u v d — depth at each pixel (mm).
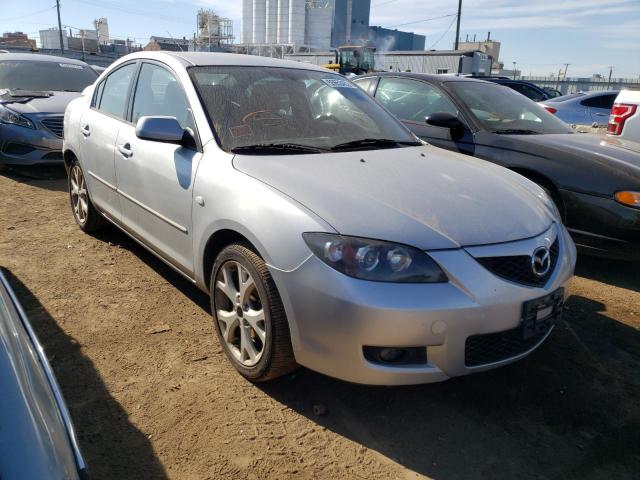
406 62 32125
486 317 2381
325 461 2354
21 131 6812
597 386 2988
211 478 2227
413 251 2355
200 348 3168
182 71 3508
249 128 3236
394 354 2406
